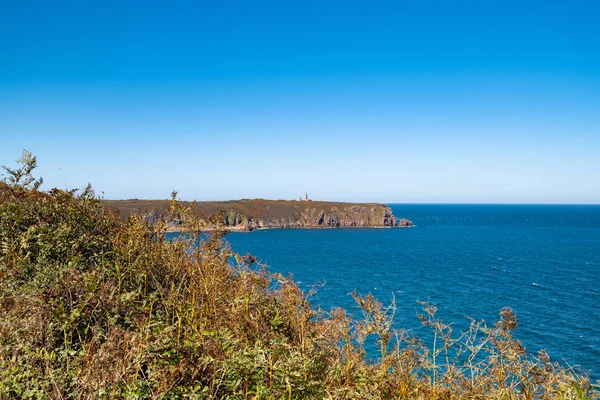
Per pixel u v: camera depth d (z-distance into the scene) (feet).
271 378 11.13
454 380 13.34
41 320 12.26
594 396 12.51
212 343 12.75
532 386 12.75
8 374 10.19
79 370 10.71
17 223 17.66
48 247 16.57
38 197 18.80
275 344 12.23
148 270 16.78
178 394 10.88
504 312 13.29
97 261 16.97
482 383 13.07
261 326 13.96
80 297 13.56
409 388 12.91
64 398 9.92
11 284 14.90
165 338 12.06
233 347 12.67
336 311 14.53
